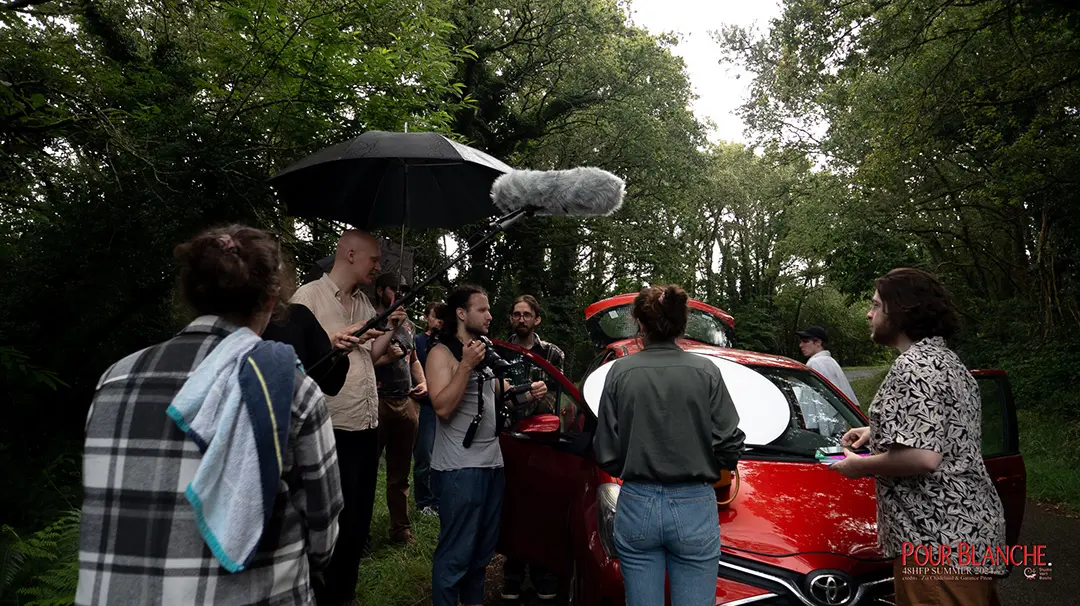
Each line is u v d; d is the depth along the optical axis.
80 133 6.02
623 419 2.77
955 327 2.49
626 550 2.75
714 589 2.72
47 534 3.59
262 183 6.80
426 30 7.88
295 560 1.55
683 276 19.86
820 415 4.09
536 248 18.81
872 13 11.02
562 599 4.41
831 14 11.28
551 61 17.20
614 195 2.95
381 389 4.93
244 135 6.71
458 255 2.94
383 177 3.73
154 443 1.43
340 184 3.70
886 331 2.55
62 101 5.90
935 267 18.22
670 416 2.70
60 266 6.46
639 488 2.72
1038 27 10.45
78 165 6.61
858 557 2.98
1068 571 5.12
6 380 5.79
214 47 6.93
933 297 2.47
